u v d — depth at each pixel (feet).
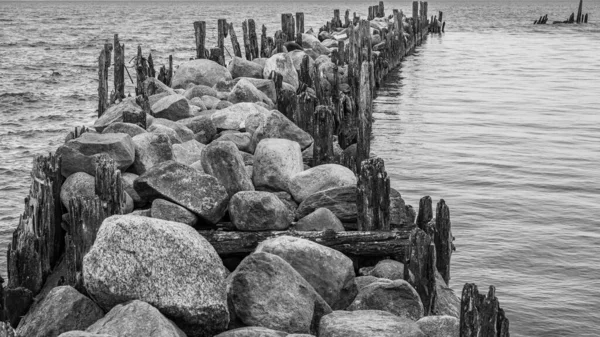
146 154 47.75
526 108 117.19
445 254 41.01
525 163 81.66
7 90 147.33
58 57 219.00
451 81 149.18
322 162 55.67
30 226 40.09
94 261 30.63
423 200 42.68
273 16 570.05
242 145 56.29
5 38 298.56
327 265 36.63
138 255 30.50
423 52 208.13
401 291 34.01
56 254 41.78
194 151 55.31
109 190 38.91
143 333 27.76
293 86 84.48
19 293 36.83
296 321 32.09
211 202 41.11
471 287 28.96
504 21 411.13
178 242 30.96
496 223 61.82
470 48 221.25
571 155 85.61
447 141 92.53
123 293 30.17
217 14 647.56
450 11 641.40
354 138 75.51
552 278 51.24
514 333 43.96
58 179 42.55
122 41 275.18
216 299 30.48
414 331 29.50
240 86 72.54
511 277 51.26
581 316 45.96
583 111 114.83
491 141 92.79
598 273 51.96
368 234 40.34
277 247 36.76
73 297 31.99
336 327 29.66
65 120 116.47
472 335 28.84
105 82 82.12
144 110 62.85
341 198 43.39
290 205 45.37
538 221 62.39
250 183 45.29
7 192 76.48
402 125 102.63
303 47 119.55
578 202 67.62
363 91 62.39
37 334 31.09
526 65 177.68
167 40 279.69
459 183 73.82
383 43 152.97
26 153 93.81
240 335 29.43
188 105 65.57
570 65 177.58
